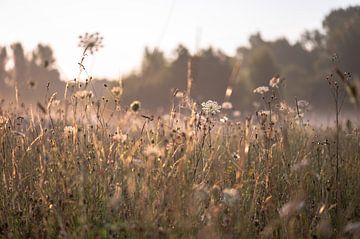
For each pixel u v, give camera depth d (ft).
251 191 17.38
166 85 188.03
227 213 15.66
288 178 17.54
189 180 15.19
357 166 18.90
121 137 16.19
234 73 13.57
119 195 15.11
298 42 395.96
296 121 23.79
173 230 13.82
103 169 16.17
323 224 14.84
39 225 15.65
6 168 17.52
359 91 11.57
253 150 19.80
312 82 245.24
